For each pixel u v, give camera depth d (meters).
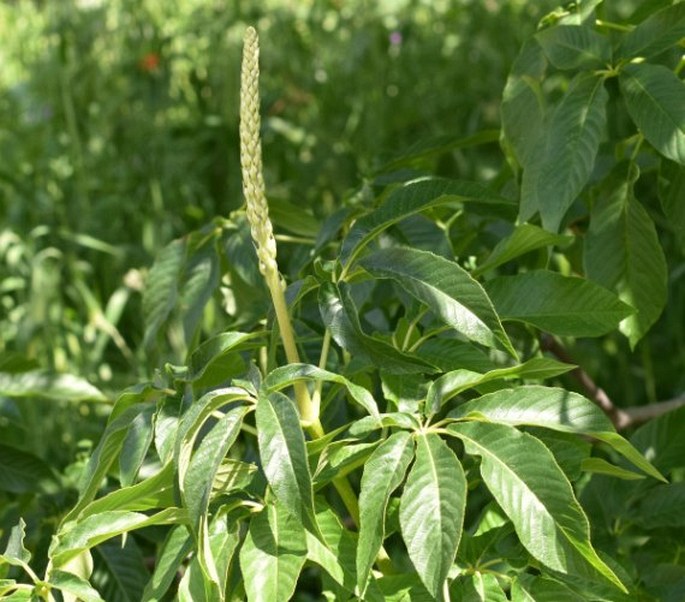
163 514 1.41
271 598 1.33
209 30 5.54
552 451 1.54
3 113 5.34
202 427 1.70
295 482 1.28
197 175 5.09
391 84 5.50
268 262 1.45
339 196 4.84
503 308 1.64
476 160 4.59
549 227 1.65
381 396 1.99
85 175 4.85
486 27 5.64
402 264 1.46
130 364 4.26
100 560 1.95
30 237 4.29
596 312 1.61
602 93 1.69
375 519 1.29
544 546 1.29
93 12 5.28
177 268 2.13
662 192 1.86
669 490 1.89
